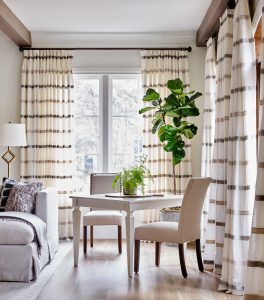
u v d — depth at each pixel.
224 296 4.34
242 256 4.51
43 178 7.28
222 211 5.20
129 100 7.62
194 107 6.61
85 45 7.48
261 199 3.62
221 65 5.45
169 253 6.38
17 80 7.43
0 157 7.36
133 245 5.20
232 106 4.75
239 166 4.60
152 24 7.00
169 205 5.41
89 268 5.43
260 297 3.55
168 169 7.30
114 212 6.39
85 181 7.58
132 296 4.33
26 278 4.82
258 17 4.60
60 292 4.45
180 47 7.46
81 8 6.27
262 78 3.77
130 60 7.49
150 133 7.30
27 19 6.71
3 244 4.87
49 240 5.75
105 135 7.52
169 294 4.40
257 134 5.23
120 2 6.05
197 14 6.55
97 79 7.62
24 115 7.30
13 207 5.58
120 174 5.62
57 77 7.34
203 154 6.62
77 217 5.55
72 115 7.34
